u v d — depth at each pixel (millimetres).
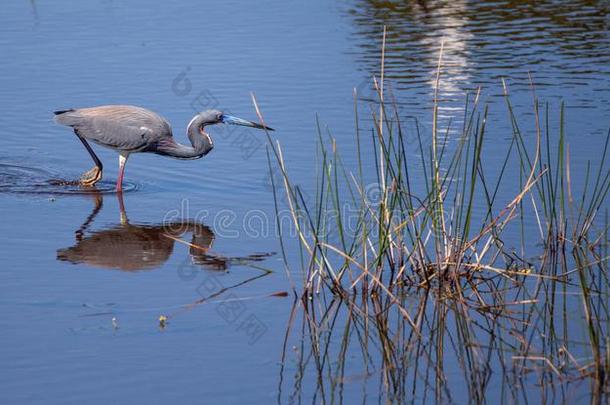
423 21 26797
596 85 20453
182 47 23672
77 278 12047
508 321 11023
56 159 17234
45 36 24656
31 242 13281
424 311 11328
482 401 9219
